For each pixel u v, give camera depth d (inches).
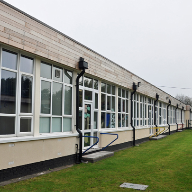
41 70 269.9
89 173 263.1
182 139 705.6
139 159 360.8
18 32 226.4
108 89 448.5
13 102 228.1
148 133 682.2
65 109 310.0
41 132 265.9
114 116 468.1
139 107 616.1
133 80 558.6
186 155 403.5
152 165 316.8
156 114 792.9
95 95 396.8
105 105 433.7
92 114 383.6
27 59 248.4
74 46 318.7
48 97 278.4
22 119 238.1
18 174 225.8
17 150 224.4
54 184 216.8
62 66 303.6
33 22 246.2
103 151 391.9
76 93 328.5
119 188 210.5
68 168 284.0
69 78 321.1
